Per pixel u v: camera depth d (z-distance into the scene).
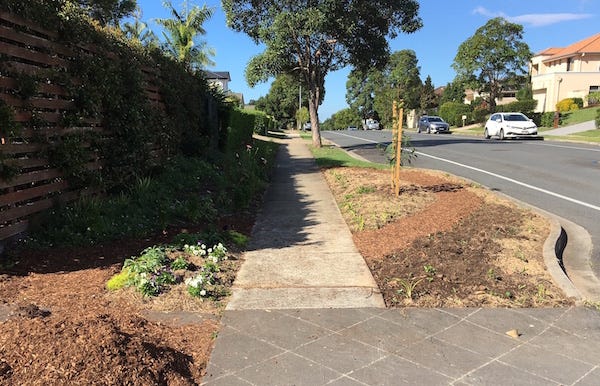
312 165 15.73
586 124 35.12
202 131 13.48
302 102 80.25
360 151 22.03
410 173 12.68
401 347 3.59
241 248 6.14
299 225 7.41
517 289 4.66
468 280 4.86
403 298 4.47
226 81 73.38
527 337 3.76
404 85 77.38
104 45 7.51
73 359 3.04
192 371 3.25
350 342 3.66
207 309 4.22
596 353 3.54
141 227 6.54
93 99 7.05
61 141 6.46
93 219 6.18
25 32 5.87
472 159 17.14
